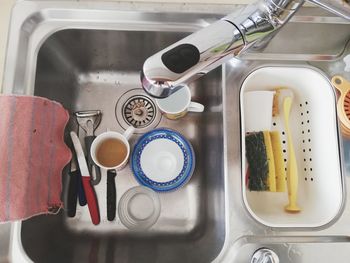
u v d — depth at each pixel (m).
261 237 0.56
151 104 0.83
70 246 0.73
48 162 0.65
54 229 0.71
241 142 0.62
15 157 0.59
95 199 0.75
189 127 0.82
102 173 0.78
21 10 0.65
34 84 0.64
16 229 0.56
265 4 0.50
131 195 0.77
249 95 0.68
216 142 0.71
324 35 0.65
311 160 0.68
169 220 0.77
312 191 0.66
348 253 0.55
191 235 0.76
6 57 0.63
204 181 0.78
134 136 0.81
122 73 0.83
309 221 0.62
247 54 0.66
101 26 0.67
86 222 0.76
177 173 0.77
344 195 0.59
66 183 0.76
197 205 0.77
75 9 0.66
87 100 0.83
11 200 0.57
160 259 0.72
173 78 0.43
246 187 0.65
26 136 0.60
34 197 0.61
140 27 0.67
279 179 0.66
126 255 0.73
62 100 0.77
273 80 0.69
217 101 0.70
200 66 0.45
